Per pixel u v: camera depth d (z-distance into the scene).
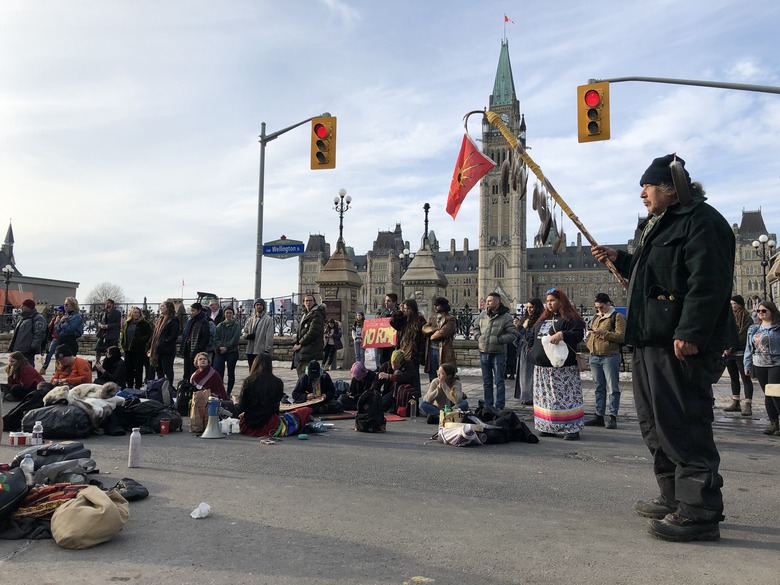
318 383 10.27
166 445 7.07
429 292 19.14
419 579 3.01
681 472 3.69
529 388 11.66
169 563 3.22
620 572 3.11
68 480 4.54
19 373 10.30
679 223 3.68
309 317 10.93
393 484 5.15
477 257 170.62
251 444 7.19
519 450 6.90
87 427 7.54
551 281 160.00
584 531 3.82
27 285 50.91
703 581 2.99
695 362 3.57
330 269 19.53
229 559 3.29
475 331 20.47
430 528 3.87
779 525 4.02
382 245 161.12
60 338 12.66
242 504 4.42
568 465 6.03
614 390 8.75
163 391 9.55
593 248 4.41
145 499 4.54
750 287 125.88
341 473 5.57
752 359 8.66
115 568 3.14
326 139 14.38
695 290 3.48
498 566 3.19
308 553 3.39
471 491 4.93
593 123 12.45
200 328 11.84
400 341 10.23
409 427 8.68
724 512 4.36
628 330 3.84
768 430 8.25
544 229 5.21
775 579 3.02
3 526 3.66
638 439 7.77
